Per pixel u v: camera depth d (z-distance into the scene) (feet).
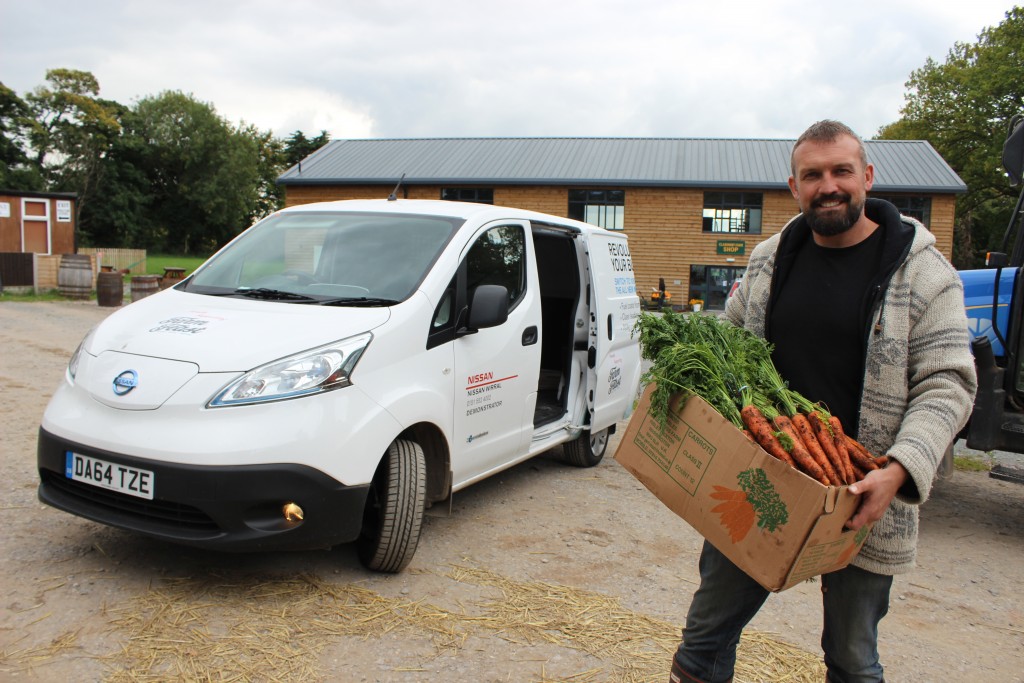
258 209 329.52
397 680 9.93
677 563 14.80
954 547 17.34
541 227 18.28
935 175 102.32
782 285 8.04
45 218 75.10
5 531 13.60
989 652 12.27
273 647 10.41
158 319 13.08
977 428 16.93
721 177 107.14
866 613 7.56
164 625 10.73
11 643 10.02
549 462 21.72
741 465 6.99
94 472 11.37
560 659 10.77
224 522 10.83
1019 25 128.88
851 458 6.98
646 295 108.27
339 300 13.50
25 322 47.21
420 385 13.21
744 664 10.98
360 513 11.83
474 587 12.85
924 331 7.12
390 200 17.08
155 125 281.54
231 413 11.05
